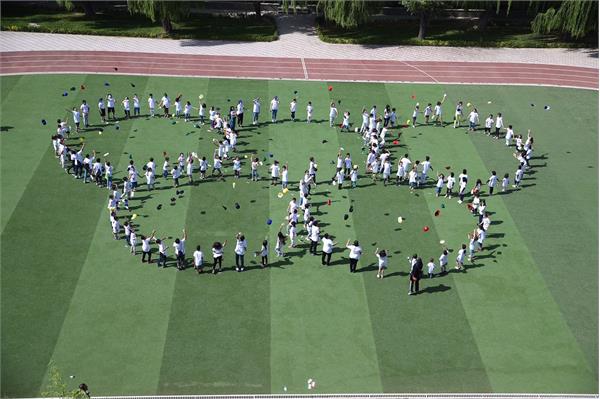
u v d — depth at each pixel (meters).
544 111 51.59
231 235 35.84
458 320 30.84
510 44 64.81
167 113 47.91
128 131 45.78
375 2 63.97
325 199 39.25
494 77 57.62
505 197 40.31
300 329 30.00
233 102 50.69
